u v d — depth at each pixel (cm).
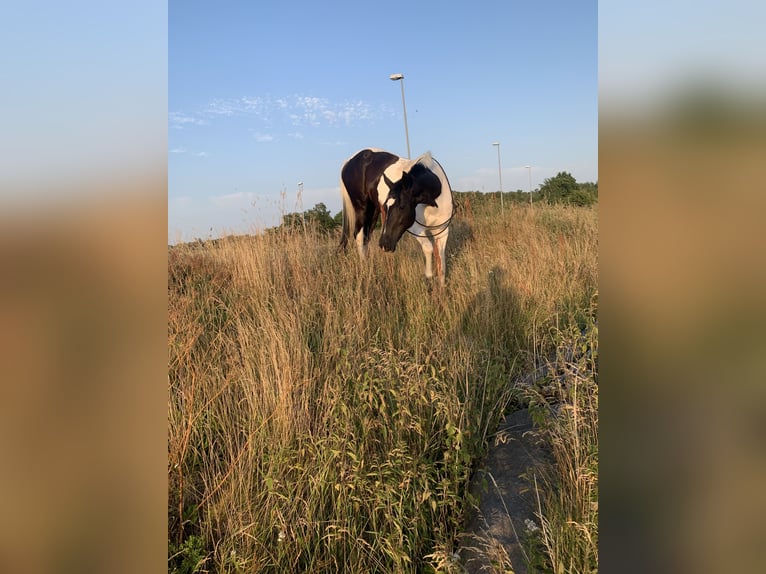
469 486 213
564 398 216
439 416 223
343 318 314
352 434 207
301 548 185
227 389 251
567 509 174
